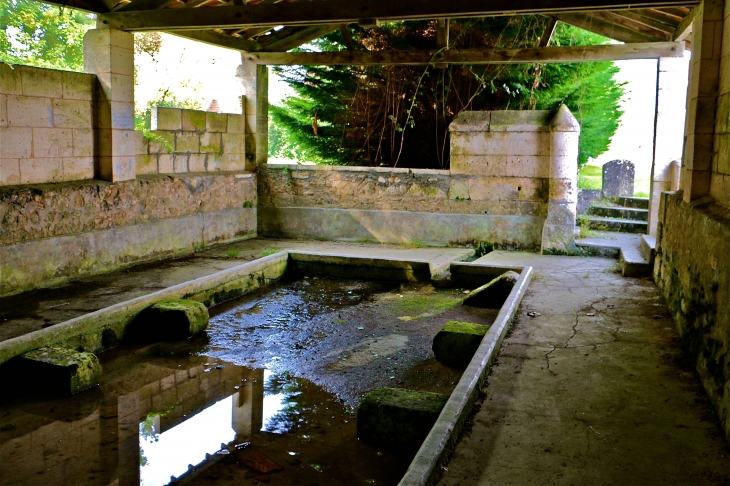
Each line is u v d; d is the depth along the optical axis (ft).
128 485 11.41
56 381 15.47
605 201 35.09
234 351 18.54
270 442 13.07
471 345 17.06
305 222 33.99
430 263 26.63
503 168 30.58
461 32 32.63
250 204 34.04
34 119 22.21
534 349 15.87
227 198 32.14
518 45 34.50
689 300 15.81
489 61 29.30
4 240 20.76
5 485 11.36
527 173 30.25
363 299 24.21
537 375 14.08
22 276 21.35
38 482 11.49
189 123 30.07
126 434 13.48
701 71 17.26
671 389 13.29
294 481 11.57
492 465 10.12
